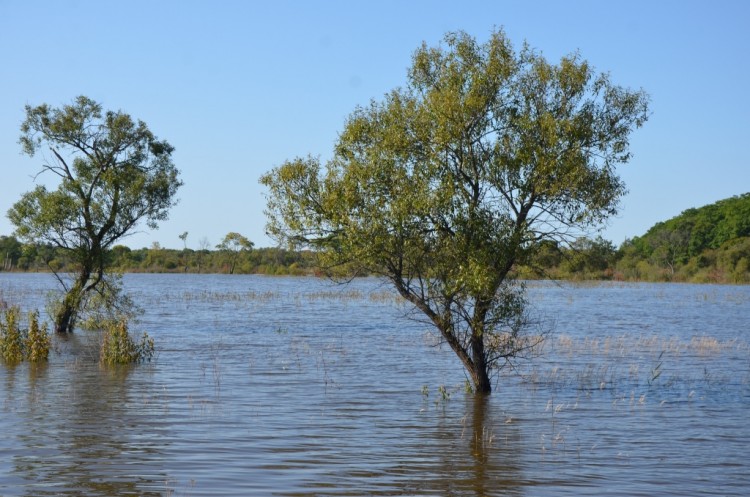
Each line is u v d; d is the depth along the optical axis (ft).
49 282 300.81
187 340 109.40
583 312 171.94
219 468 43.93
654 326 139.44
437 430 54.24
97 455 46.14
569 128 60.80
